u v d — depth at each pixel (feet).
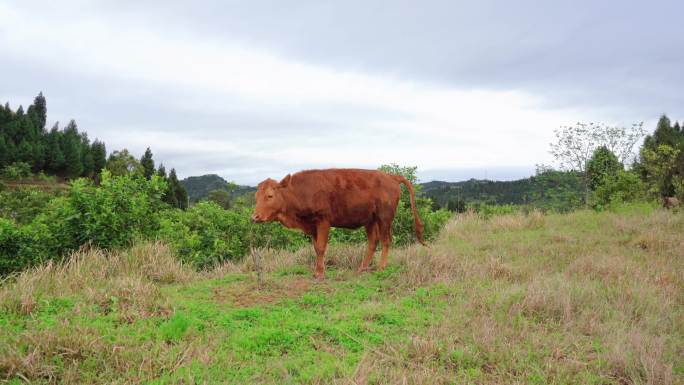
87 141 404.77
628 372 14.34
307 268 28.84
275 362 14.62
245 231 38.42
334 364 14.29
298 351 15.71
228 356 14.96
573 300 20.47
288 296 22.54
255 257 24.80
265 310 20.25
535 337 16.90
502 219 47.70
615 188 61.16
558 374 14.10
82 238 27.61
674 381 13.62
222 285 24.64
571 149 72.33
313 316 19.31
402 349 15.64
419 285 24.26
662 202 55.06
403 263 28.04
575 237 38.17
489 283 24.34
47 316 17.24
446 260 27.58
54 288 20.84
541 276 24.88
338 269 28.73
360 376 13.35
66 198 29.55
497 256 31.65
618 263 27.58
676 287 23.53
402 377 13.33
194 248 33.32
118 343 15.11
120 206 29.45
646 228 39.06
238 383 13.21
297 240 39.24
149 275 25.88
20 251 25.39
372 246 28.35
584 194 71.82
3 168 276.62
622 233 38.91
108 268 25.11
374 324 18.11
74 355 13.99
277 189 25.88
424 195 49.98
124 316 17.62
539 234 40.70
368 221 27.91
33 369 12.94
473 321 18.43
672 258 29.40
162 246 28.60
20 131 322.96
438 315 19.42
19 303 17.85
